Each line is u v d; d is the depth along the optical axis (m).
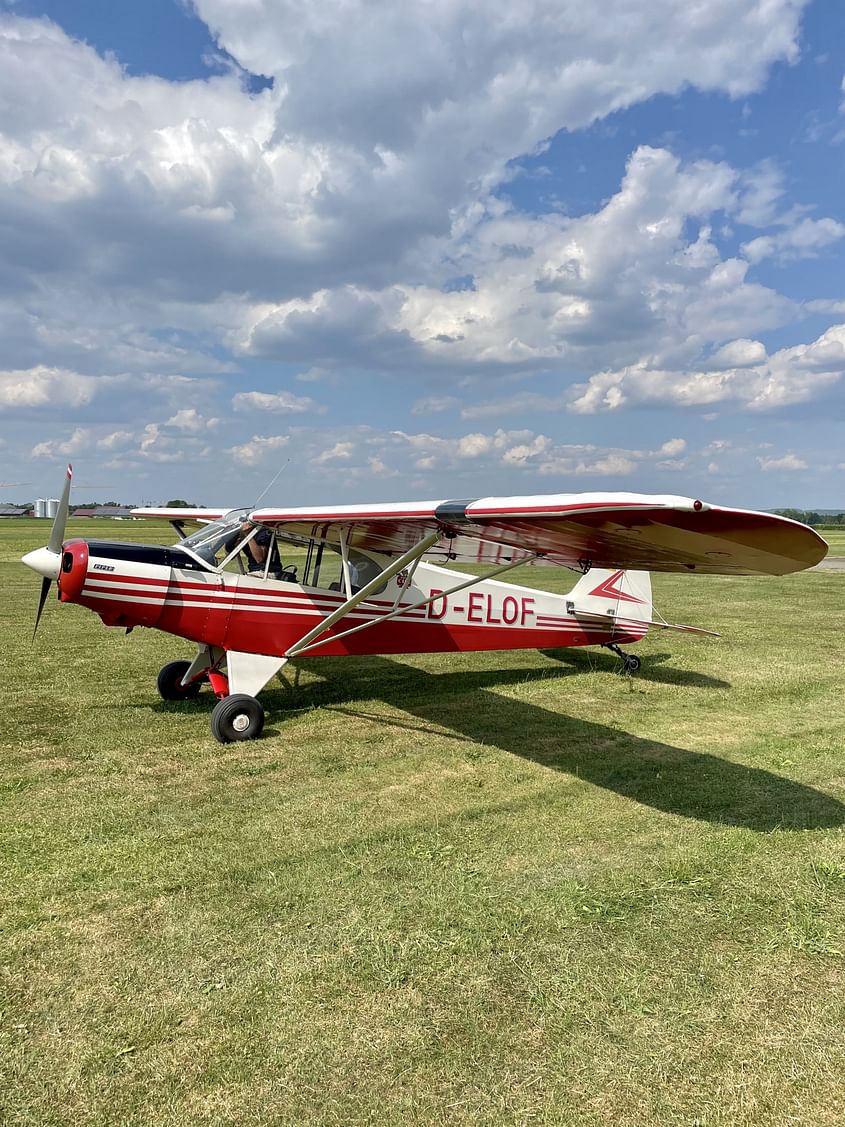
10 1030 2.13
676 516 2.86
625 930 2.71
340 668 7.68
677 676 7.35
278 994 2.31
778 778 4.38
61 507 5.04
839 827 3.66
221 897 2.90
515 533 4.06
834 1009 2.28
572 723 5.60
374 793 4.08
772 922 2.78
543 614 7.04
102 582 5.04
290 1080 1.96
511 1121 1.83
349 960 2.49
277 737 5.16
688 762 4.66
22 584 15.25
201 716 5.60
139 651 8.24
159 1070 1.99
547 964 2.49
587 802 3.97
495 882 3.05
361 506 4.70
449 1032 2.15
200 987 2.34
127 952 2.53
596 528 3.41
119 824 3.60
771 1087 1.96
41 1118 1.82
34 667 7.35
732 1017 2.24
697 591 15.52
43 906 2.82
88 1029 2.15
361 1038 2.12
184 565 5.29
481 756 4.76
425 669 7.65
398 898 2.91
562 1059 2.05
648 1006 2.28
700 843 3.46
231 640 5.48
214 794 4.03
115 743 4.92
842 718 5.79
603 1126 1.83
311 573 5.81
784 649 8.82
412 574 6.14
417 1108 1.87
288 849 3.34
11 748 4.78
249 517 5.52
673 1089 1.95
